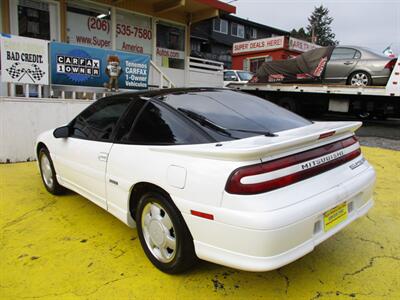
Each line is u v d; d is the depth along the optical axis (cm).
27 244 328
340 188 259
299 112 1124
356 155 305
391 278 274
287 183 232
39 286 263
